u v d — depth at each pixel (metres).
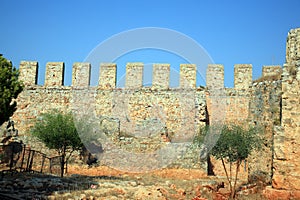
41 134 24.61
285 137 17.84
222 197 17.66
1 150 21.92
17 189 15.71
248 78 28.53
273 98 21.06
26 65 30.34
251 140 20.28
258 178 21.08
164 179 22.36
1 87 14.59
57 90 29.81
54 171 23.70
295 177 17.47
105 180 20.00
